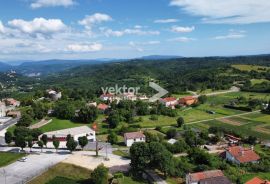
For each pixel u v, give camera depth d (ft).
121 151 594.65
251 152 552.00
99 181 424.05
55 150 594.65
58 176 464.24
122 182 439.22
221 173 453.17
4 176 456.86
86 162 513.86
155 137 641.81
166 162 467.11
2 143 645.10
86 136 650.43
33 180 443.73
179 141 604.08
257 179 431.02
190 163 528.22
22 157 537.24
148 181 456.45
